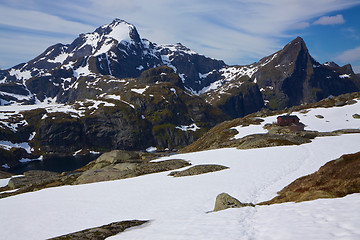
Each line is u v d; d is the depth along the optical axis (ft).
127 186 172.45
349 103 506.48
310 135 307.99
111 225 85.81
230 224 59.26
